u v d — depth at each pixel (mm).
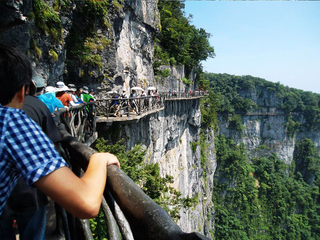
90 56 15312
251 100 112500
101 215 7102
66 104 7066
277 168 98938
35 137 1062
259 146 106812
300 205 83688
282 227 76250
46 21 9992
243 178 78750
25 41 7598
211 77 129250
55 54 10883
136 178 12156
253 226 72938
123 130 16000
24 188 1631
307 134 112438
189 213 36375
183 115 40406
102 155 1446
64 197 987
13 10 6469
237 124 99625
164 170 28469
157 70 33969
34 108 2184
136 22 23766
